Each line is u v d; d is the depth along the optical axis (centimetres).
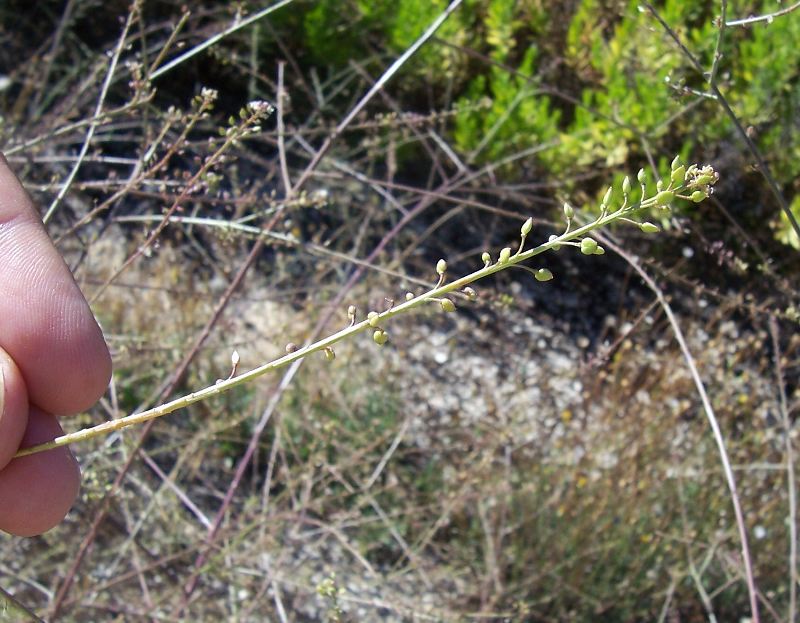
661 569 289
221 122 418
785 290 238
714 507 291
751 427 324
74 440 117
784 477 305
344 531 300
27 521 132
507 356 365
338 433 306
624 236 382
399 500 303
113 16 451
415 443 325
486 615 238
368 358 338
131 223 373
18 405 120
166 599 242
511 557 286
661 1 375
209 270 358
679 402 326
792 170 362
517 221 410
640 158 382
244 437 318
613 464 299
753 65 354
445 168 419
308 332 319
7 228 135
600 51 386
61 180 379
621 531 287
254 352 331
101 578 264
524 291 395
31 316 131
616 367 322
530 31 428
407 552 260
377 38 419
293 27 422
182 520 259
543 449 315
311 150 293
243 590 264
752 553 293
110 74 219
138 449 217
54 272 135
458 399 343
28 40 451
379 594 282
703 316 375
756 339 371
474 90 397
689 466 298
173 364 306
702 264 387
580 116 378
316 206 228
